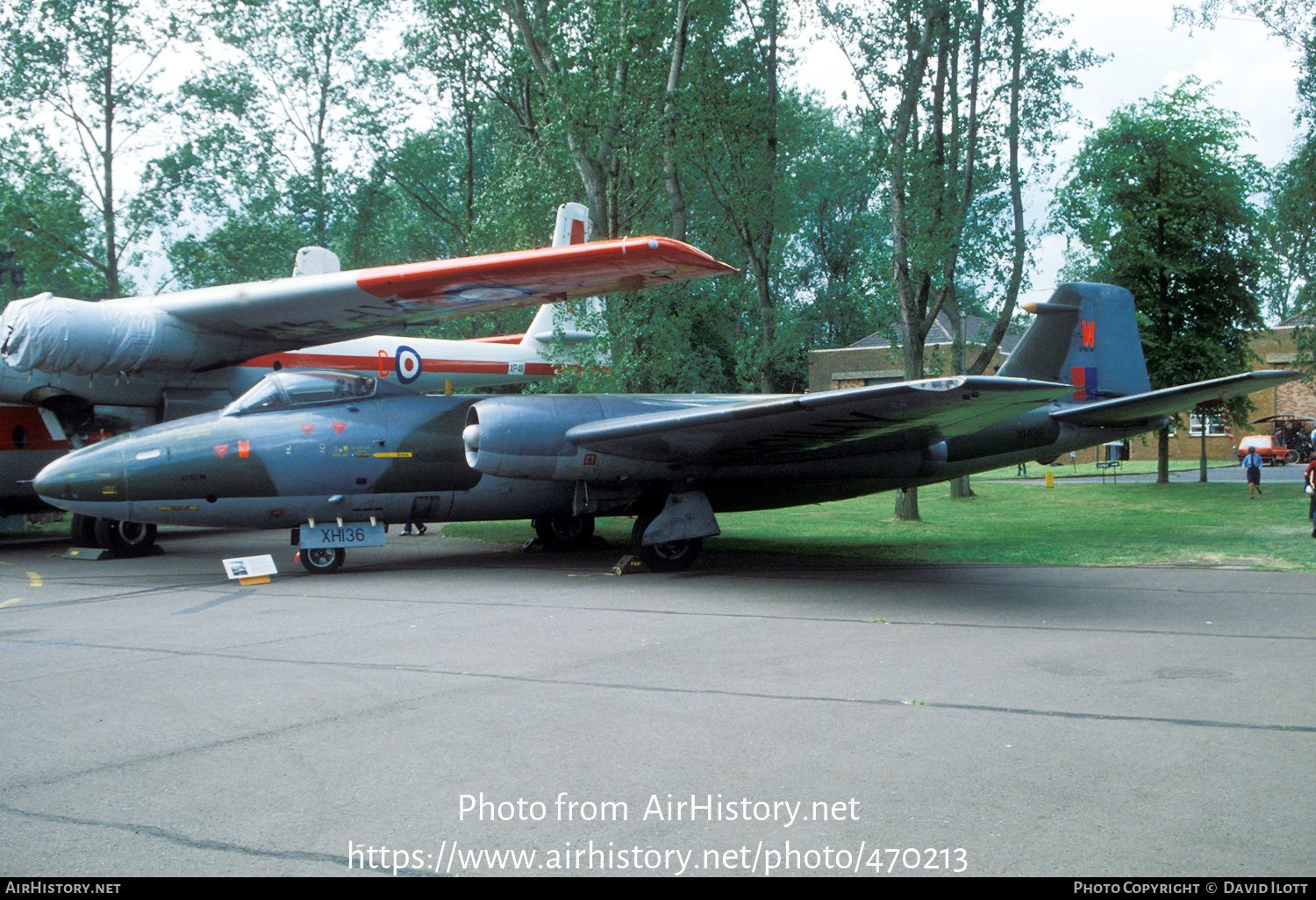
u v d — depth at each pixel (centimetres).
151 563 1307
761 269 1859
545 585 1043
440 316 1370
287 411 1139
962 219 1723
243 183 2720
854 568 1163
